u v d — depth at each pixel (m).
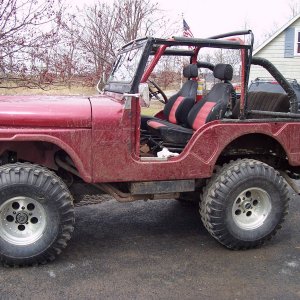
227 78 4.57
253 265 3.90
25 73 7.73
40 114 3.66
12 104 3.76
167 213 5.27
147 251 4.17
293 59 19.70
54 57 8.84
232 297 3.35
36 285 3.47
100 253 4.10
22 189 3.60
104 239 4.44
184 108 4.99
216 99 4.55
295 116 4.36
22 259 3.69
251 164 4.20
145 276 3.66
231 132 4.09
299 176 4.91
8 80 7.71
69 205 3.74
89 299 3.29
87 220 4.97
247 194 4.25
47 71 7.84
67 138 3.70
